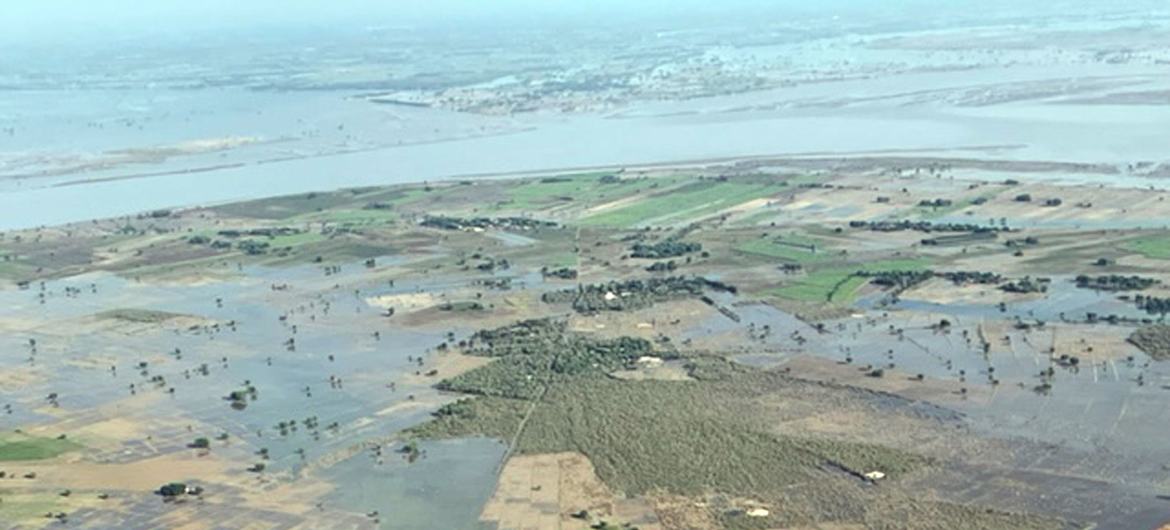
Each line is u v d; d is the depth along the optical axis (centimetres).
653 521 15775
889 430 18238
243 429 19800
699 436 18500
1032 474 16375
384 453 18500
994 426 18062
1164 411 18175
